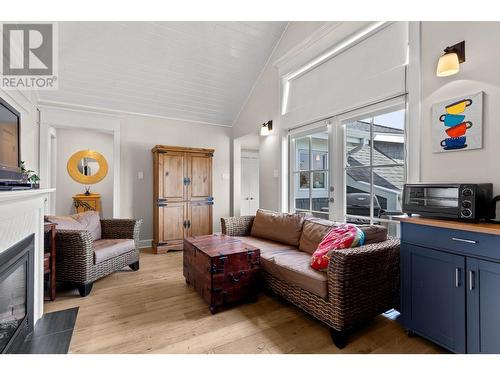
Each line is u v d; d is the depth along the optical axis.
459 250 1.47
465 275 1.45
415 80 2.08
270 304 2.27
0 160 1.74
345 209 2.84
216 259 2.10
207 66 3.81
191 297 2.40
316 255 1.96
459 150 1.82
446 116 1.88
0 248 1.45
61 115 3.70
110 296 2.42
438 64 1.81
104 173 5.12
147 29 3.12
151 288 2.60
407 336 1.77
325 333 1.82
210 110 4.63
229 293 2.16
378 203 2.49
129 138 4.21
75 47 3.09
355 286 1.68
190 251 2.57
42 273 2.05
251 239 3.04
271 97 3.93
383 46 2.43
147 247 4.29
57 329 1.86
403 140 2.25
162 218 3.96
